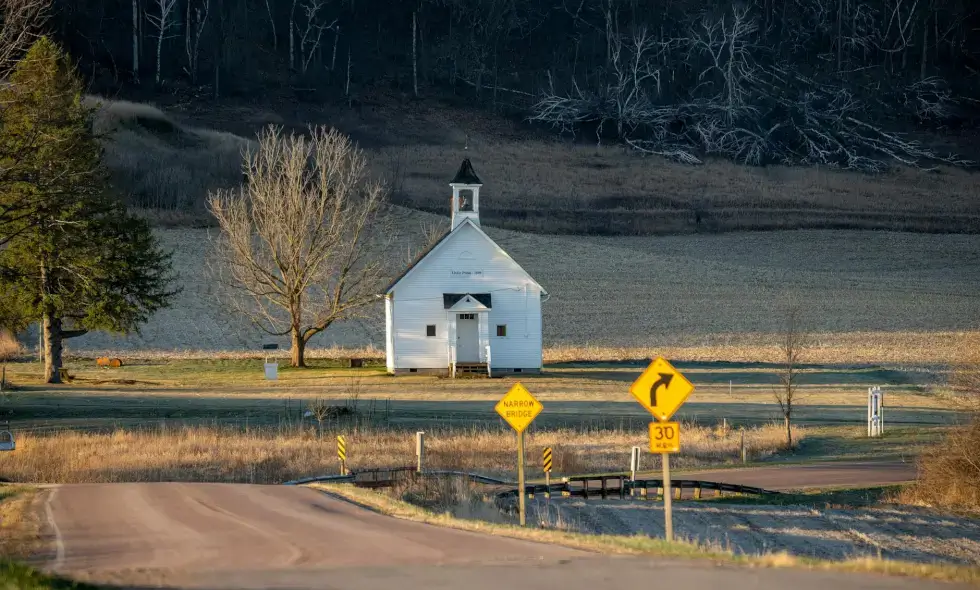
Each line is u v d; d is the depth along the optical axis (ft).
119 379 515.50
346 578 110.63
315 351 645.92
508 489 227.61
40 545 134.72
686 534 187.42
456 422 374.43
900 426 388.57
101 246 478.18
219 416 380.78
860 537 195.72
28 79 341.00
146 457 279.28
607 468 286.05
